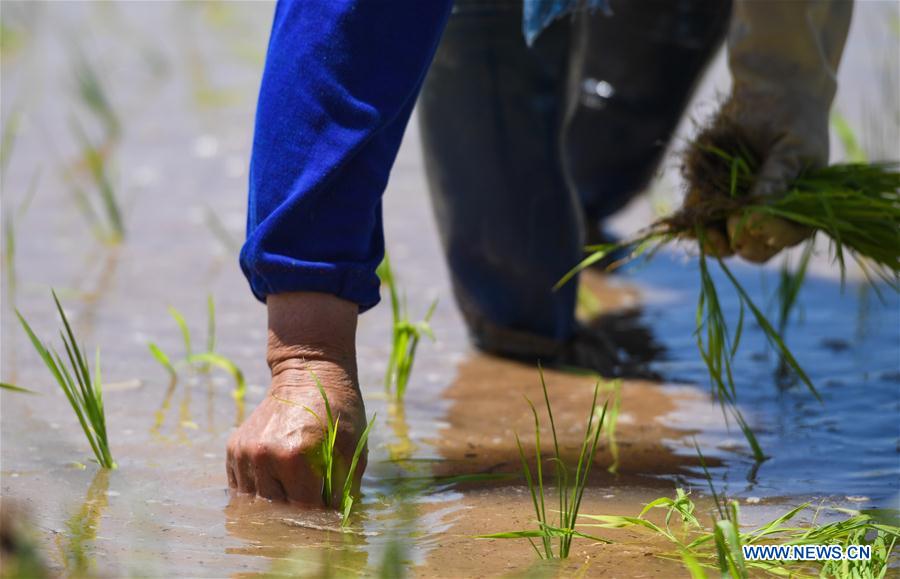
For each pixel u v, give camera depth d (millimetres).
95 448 3615
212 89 10008
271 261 3230
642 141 5996
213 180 7527
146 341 4902
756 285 5910
